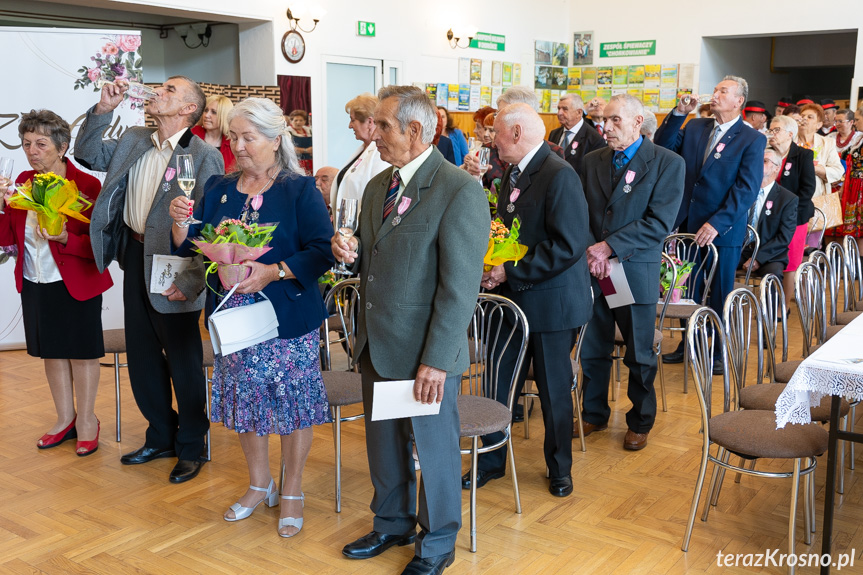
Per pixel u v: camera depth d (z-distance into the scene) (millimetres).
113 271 5648
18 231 3484
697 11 10883
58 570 2613
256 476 2982
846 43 12273
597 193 3604
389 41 9352
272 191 2711
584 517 2984
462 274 2250
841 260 4586
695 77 11016
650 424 3633
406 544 2762
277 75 8250
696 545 2773
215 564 2650
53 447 3705
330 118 8930
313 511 3055
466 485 3205
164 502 3125
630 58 11508
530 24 11297
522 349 2861
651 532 2869
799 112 7496
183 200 2686
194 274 3072
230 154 5191
